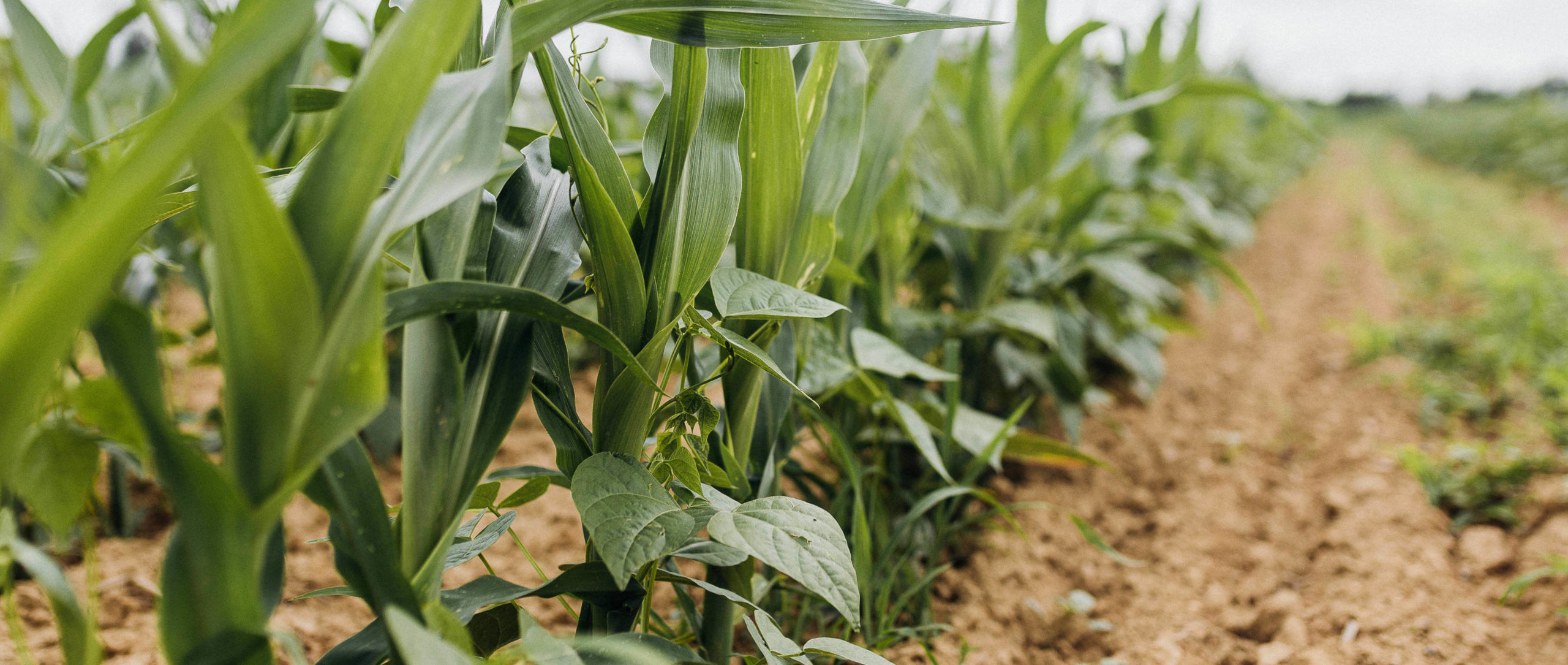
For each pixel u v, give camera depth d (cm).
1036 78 200
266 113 133
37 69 123
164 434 49
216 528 50
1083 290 253
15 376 43
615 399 82
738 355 91
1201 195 364
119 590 137
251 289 45
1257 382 313
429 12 47
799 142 94
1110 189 232
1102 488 215
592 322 68
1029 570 171
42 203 60
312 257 48
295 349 47
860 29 73
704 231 85
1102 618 159
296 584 151
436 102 58
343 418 50
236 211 42
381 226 52
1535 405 253
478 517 92
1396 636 144
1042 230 265
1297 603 156
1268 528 196
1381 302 436
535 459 218
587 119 80
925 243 211
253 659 52
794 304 80
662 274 83
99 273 42
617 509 73
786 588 132
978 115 205
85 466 65
